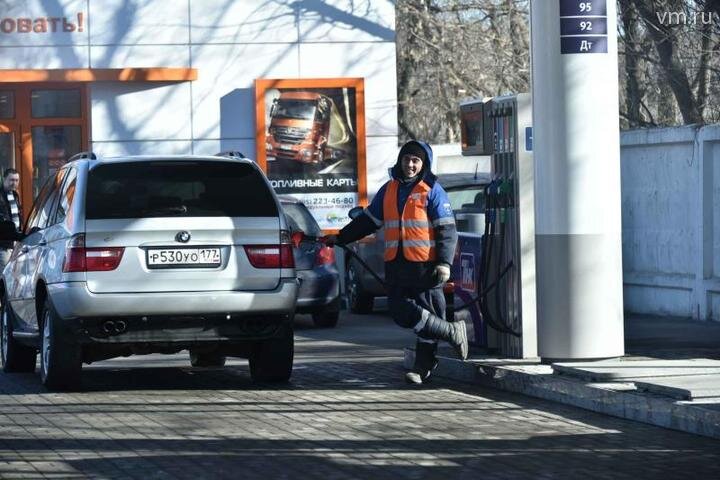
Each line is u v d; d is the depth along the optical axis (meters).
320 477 25.39
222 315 36.91
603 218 37.62
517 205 38.78
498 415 32.66
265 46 74.75
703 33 68.56
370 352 47.94
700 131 55.25
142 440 29.62
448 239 37.44
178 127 74.38
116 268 36.47
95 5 73.50
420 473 25.66
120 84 74.00
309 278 57.47
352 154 75.12
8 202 61.66
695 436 29.38
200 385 39.25
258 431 30.66
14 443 29.42
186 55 74.25
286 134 74.75
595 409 33.00
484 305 39.50
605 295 37.59
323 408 34.09
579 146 37.50
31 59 73.12
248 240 37.31
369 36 75.31
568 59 37.50
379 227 38.72
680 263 57.31
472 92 104.50
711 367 35.28
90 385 39.50
